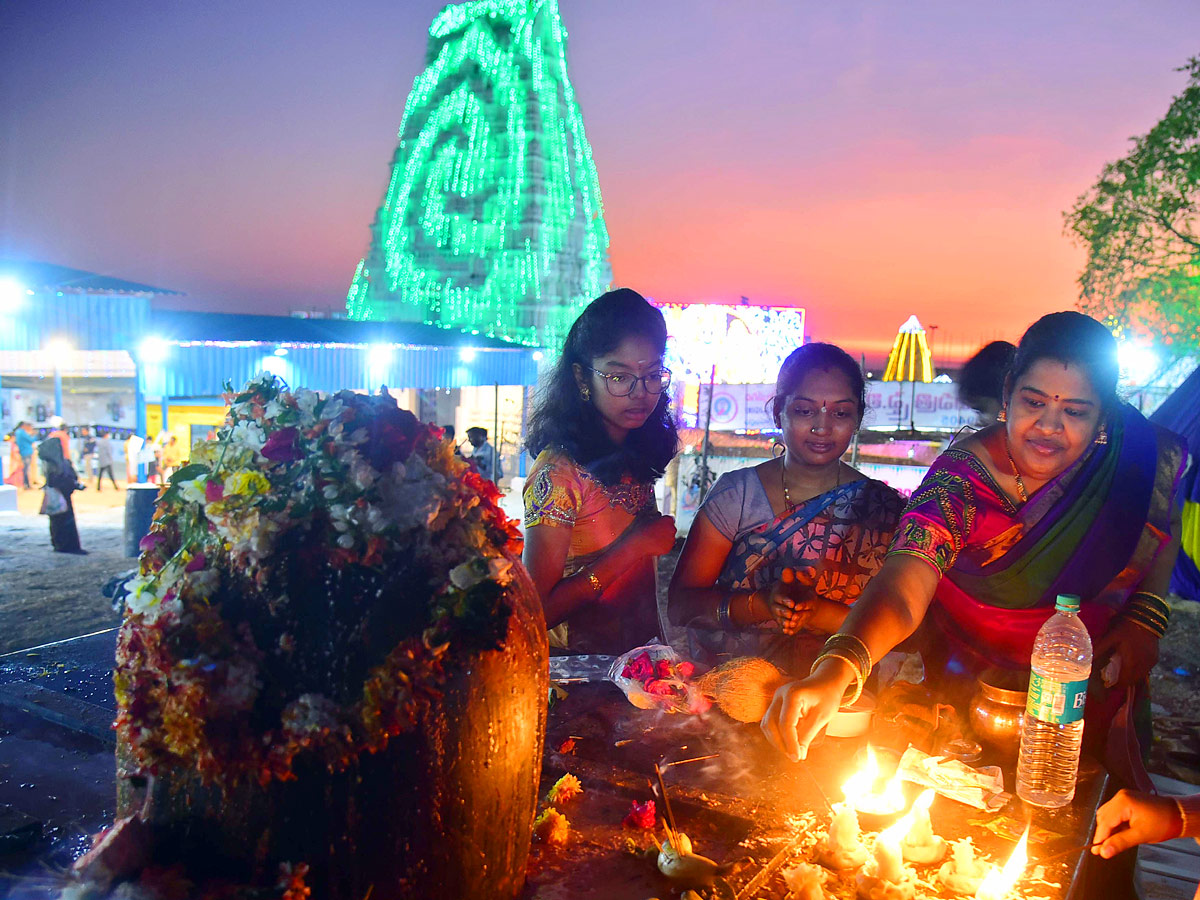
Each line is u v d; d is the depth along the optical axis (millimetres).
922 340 22469
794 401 2480
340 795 1154
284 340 13711
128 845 1194
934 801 1790
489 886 1297
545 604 2508
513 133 31297
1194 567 9195
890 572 1950
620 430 2641
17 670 2418
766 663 2199
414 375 16438
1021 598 2176
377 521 1196
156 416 17172
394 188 33469
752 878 1494
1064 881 1528
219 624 1163
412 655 1173
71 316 11914
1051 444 1975
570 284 33094
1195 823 1647
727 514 2633
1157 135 13828
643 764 1907
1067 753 1818
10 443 19094
